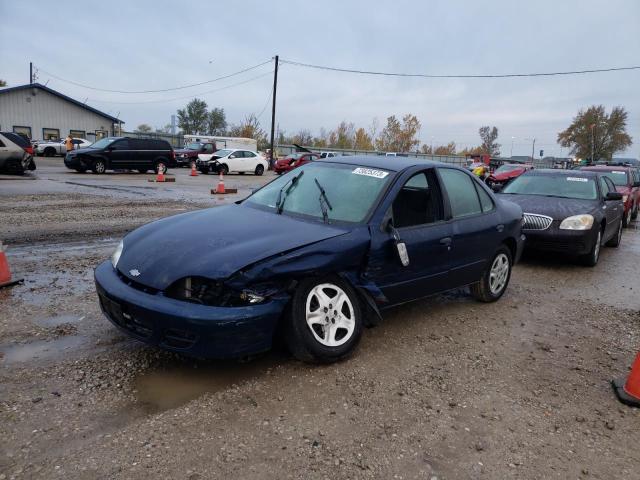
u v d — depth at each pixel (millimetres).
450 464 2682
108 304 3520
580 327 4980
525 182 9172
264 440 2781
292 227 3861
